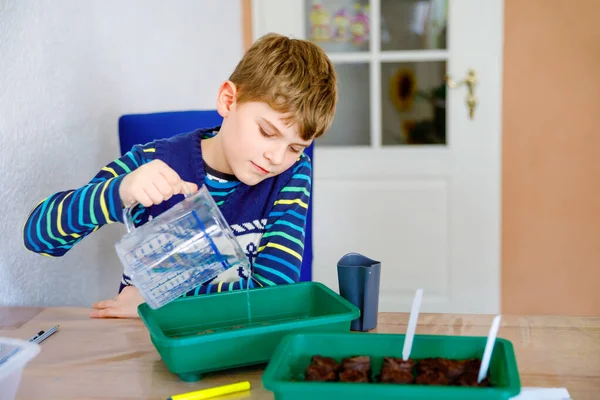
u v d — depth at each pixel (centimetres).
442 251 264
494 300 266
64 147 144
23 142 131
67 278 147
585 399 77
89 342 100
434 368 77
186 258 92
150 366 90
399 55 255
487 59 251
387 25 255
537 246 263
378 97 258
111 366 90
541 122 255
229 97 110
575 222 260
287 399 70
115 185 98
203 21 224
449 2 250
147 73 182
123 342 99
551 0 247
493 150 257
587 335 97
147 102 182
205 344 84
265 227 123
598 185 256
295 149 108
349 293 101
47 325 108
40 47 135
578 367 86
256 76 105
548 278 265
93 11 153
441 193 261
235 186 124
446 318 106
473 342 81
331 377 75
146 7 181
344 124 263
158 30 189
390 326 103
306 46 113
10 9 125
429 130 259
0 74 124
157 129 144
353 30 257
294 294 105
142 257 90
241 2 264
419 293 80
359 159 262
